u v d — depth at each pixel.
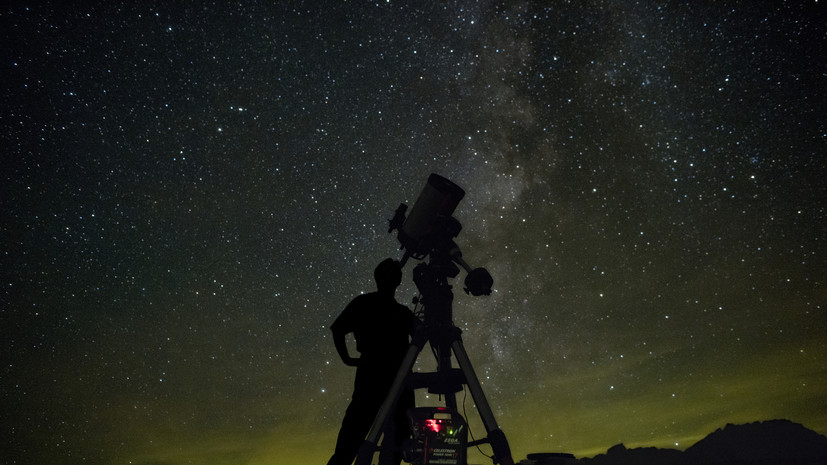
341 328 2.37
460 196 2.44
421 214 2.46
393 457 2.20
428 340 2.20
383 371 2.27
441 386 2.17
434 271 2.26
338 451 2.19
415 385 2.15
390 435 2.23
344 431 2.21
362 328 2.38
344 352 2.34
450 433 1.99
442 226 2.35
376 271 2.53
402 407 2.24
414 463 1.98
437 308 2.21
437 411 2.05
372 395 2.23
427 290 2.24
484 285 2.20
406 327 2.43
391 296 2.48
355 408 2.23
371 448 1.94
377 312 2.41
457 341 2.15
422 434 1.99
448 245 2.33
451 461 1.96
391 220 2.59
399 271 2.51
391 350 2.33
